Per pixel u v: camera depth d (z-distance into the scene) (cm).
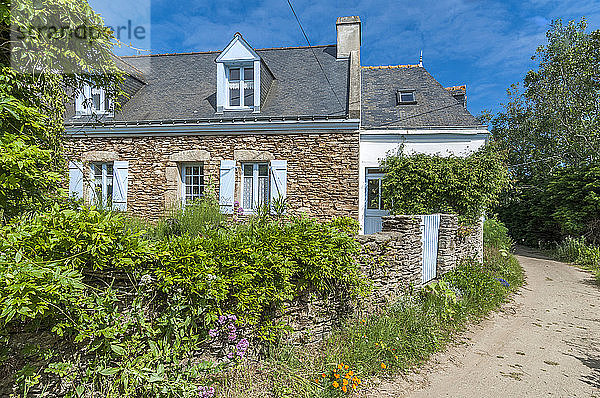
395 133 1121
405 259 629
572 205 1738
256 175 1112
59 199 423
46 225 307
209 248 369
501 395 372
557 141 2216
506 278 921
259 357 396
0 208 345
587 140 2028
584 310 721
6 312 229
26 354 296
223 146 1100
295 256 413
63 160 477
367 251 529
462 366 438
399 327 476
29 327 298
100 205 789
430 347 469
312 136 1067
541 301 781
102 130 1123
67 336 310
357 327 464
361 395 354
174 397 316
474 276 761
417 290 652
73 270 276
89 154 1141
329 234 460
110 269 331
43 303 252
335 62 1332
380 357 417
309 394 335
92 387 312
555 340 541
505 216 2497
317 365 383
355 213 1046
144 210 1122
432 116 1188
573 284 988
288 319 430
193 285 339
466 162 991
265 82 1184
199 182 1142
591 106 2052
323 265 431
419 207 977
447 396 366
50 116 446
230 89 1174
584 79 2072
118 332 316
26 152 330
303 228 457
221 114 1135
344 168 1054
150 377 310
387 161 1059
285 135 1078
